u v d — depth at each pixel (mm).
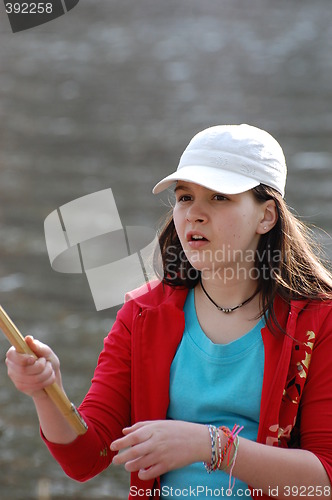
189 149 7523
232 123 35906
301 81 42312
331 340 7250
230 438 6723
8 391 16531
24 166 31266
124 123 36719
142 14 55500
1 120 37344
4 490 12797
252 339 7340
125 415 7543
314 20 53938
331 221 24016
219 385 7254
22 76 44469
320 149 31953
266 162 7422
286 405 7188
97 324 19703
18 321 19719
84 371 17141
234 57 46875
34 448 14250
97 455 7180
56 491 12820
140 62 46250
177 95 40375
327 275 7816
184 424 6715
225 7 56719
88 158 32344
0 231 25422
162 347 7426
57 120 37375
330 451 7043
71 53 48125
